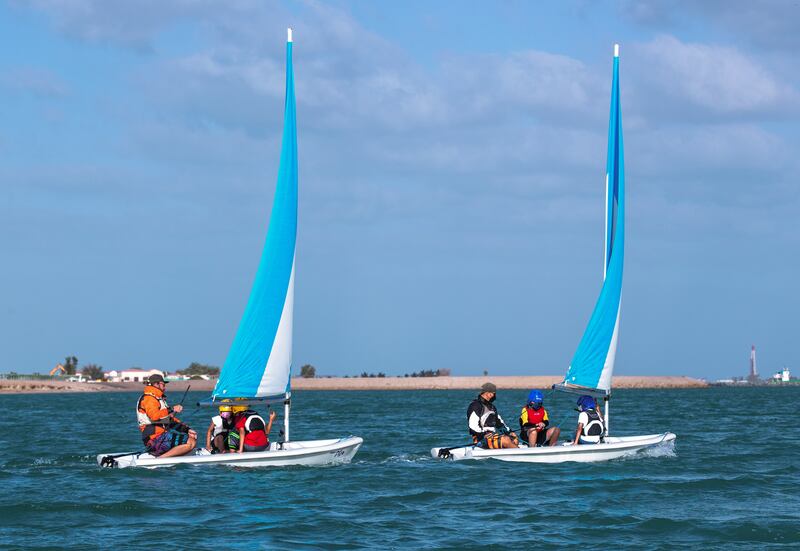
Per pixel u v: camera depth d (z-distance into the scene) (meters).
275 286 27.02
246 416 26.08
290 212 27.38
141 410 25.88
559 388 28.97
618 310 29.50
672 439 29.78
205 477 23.95
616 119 30.42
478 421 28.33
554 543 17.03
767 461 29.09
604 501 21.11
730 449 33.03
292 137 27.73
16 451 33.84
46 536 17.45
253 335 26.66
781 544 17.02
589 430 28.05
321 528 18.19
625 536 17.62
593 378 29.16
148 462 25.39
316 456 26.22
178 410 26.30
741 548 16.69
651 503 20.92
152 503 20.58
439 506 20.45
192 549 16.42
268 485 22.95
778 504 20.91
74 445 36.66
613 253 29.61
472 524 18.62
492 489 22.61
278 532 17.80
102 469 25.53
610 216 29.94
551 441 28.08
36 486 23.05
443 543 17.00
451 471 25.41
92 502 20.61
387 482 23.55
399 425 49.28
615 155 30.14
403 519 19.06
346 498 21.34
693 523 18.67
